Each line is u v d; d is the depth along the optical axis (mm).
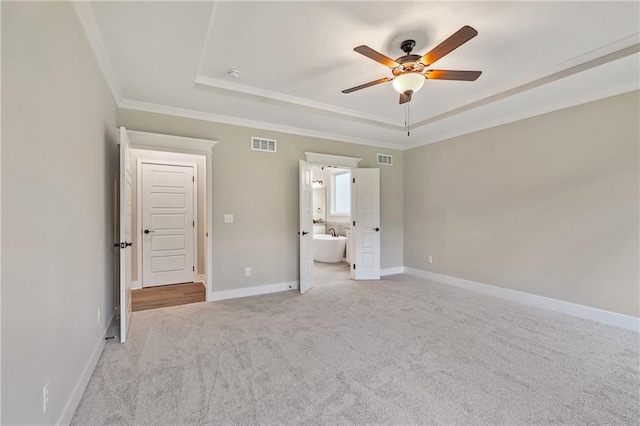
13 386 1087
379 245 5238
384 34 2316
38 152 1307
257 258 4184
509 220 3945
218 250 3902
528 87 3094
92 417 1661
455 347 2531
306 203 4434
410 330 2896
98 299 2361
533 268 3691
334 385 1979
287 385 1977
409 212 5520
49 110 1420
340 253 6891
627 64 2545
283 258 4402
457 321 3133
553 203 3500
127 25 1988
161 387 1946
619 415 1684
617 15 2084
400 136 4930
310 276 4551
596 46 2488
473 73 2279
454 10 2041
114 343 2592
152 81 2850
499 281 4062
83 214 1946
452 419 1651
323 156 4742
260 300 3887
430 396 1859
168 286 4699
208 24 1991
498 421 1637
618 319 2992
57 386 1481
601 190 3113
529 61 2744
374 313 3383
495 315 3314
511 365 2232
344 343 2609
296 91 3402
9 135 1078
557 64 2795
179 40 2174
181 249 4918
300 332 2846
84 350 1942
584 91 3133
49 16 1425
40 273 1315
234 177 4000
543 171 3586
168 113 3561
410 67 2291
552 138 3500
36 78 1290
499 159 4055
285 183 4414
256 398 1839
